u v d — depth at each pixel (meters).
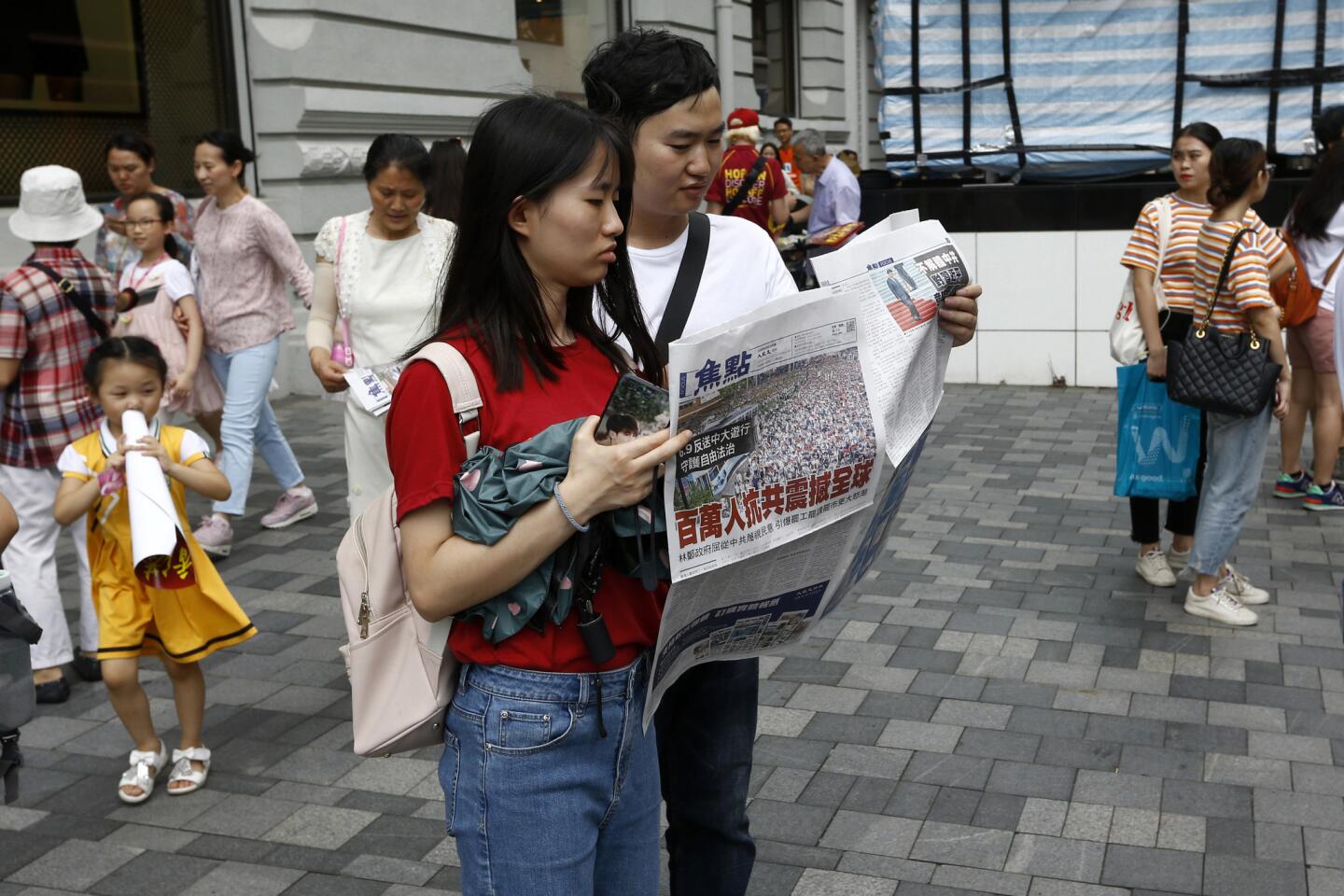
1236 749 3.97
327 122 9.77
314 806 3.75
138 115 9.39
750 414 1.92
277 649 4.99
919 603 5.32
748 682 2.54
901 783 3.80
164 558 3.64
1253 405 4.68
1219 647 4.80
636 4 13.91
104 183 9.16
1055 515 6.58
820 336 1.96
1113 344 5.21
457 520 1.85
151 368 3.76
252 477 7.67
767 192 10.70
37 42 8.56
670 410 1.80
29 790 3.86
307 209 9.75
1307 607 5.21
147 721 3.83
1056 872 3.30
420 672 2.03
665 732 2.57
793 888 3.26
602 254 1.94
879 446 2.09
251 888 3.32
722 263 2.51
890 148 11.36
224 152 6.16
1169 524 5.57
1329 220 6.28
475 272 1.94
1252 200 4.84
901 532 6.33
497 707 1.95
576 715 1.95
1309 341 6.44
